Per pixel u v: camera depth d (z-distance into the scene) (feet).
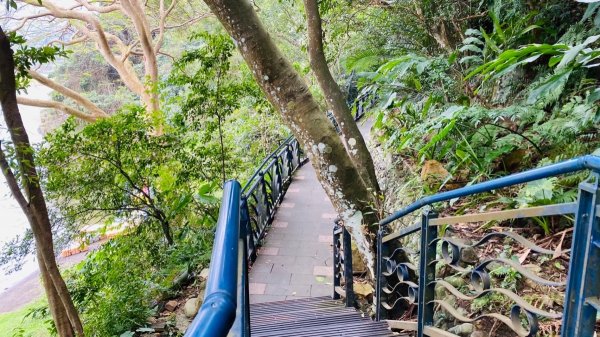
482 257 7.41
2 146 8.52
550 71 10.11
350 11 16.37
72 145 14.01
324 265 12.68
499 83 12.25
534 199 7.47
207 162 17.47
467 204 9.45
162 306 11.60
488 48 12.26
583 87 8.96
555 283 3.22
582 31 8.89
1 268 14.17
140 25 28.89
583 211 2.81
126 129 14.71
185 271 13.35
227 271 1.99
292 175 23.75
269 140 27.37
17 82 9.91
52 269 9.27
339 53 19.20
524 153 9.45
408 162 14.08
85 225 15.74
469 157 10.03
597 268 2.76
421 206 5.61
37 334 17.88
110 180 14.96
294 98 8.13
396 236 6.79
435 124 9.93
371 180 11.66
